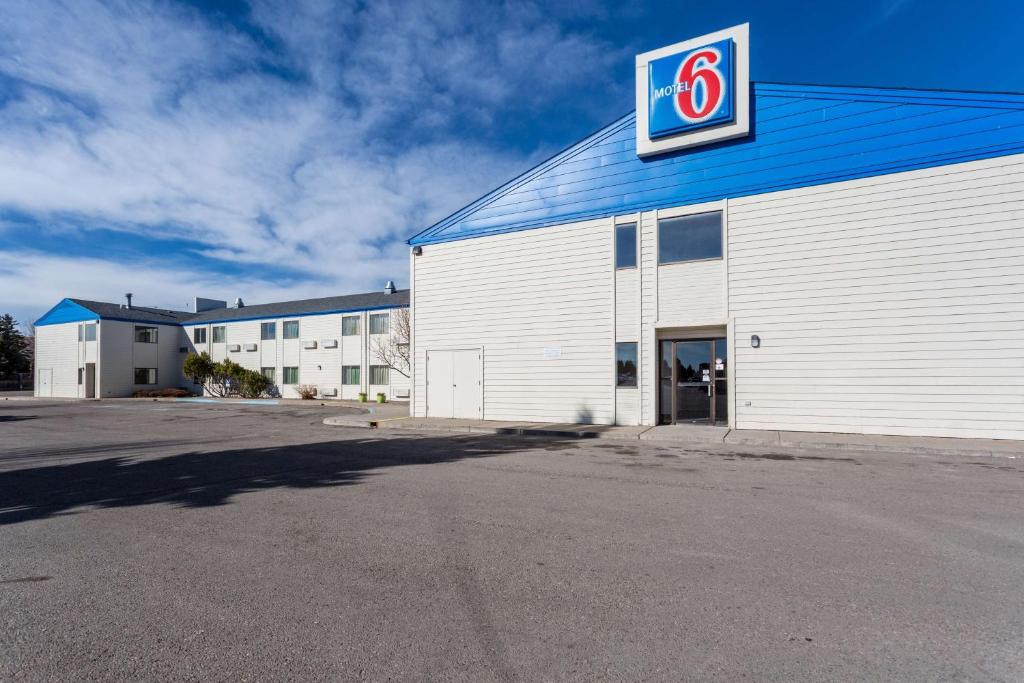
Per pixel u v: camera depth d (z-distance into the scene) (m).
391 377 34.06
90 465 9.38
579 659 2.98
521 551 4.71
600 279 15.12
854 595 3.80
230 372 38.03
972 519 5.65
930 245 11.86
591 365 15.14
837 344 12.56
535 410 15.84
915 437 11.70
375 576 4.18
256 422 18.98
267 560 4.52
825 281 12.71
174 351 44.00
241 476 8.12
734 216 13.63
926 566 4.33
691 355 14.37
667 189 14.41
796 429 12.85
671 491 6.99
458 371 17.09
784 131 13.23
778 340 13.10
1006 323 11.24
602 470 8.52
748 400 13.33
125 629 3.36
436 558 4.55
